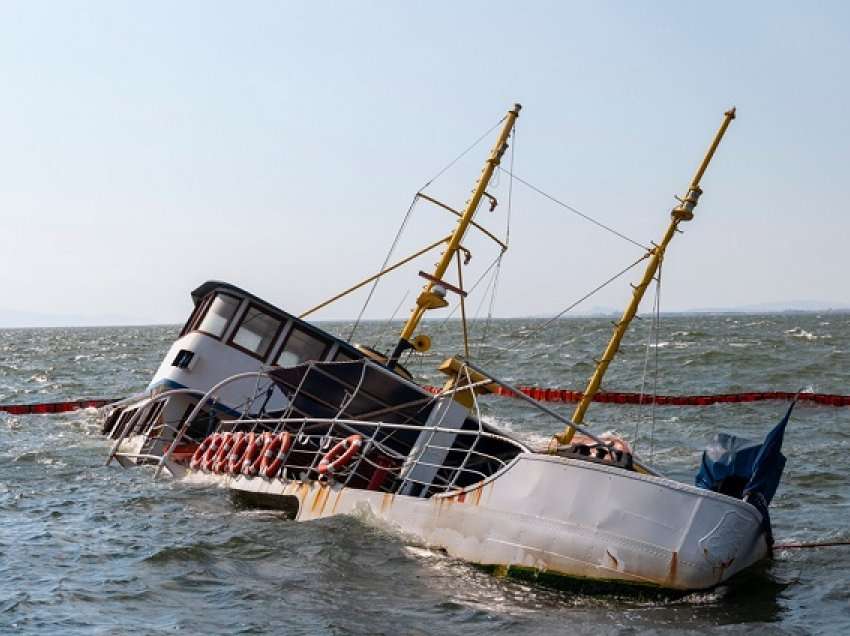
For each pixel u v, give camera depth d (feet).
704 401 149.48
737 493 49.85
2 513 66.49
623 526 46.11
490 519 50.14
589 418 132.87
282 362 81.61
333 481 60.85
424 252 81.35
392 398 65.36
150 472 81.41
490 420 130.82
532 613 44.16
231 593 46.83
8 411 146.51
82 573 50.55
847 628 43.09
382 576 49.29
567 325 604.08
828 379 181.27
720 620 43.86
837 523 64.90
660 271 59.88
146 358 318.04
